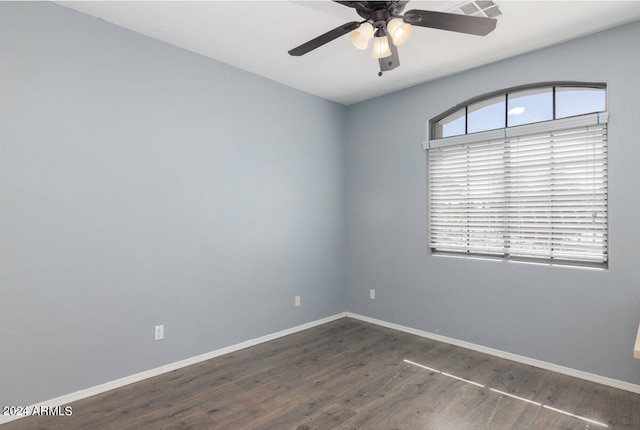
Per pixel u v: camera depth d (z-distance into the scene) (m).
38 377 2.28
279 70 3.45
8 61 2.17
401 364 3.05
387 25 1.88
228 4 2.35
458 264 3.50
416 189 3.84
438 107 3.65
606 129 2.72
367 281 4.31
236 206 3.38
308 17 2.50
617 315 2.62
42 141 2.29
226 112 3.30
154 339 2.82
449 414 2.28
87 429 2.10
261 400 2.45
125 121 2.67
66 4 2.36
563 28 2.63
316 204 4.17
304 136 4.04
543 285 2.97
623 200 2.60
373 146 4.25
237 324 3.39
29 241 2.25
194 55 3.07
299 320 3.97
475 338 3.37
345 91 4.03
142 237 2.76
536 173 3.08
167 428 2.12
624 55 2.59
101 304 2.54
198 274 3.10
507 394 2.54
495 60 3.20
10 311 2.18
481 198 3.41
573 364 2.81
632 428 2.12
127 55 2.68
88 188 2.49
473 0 2.27
